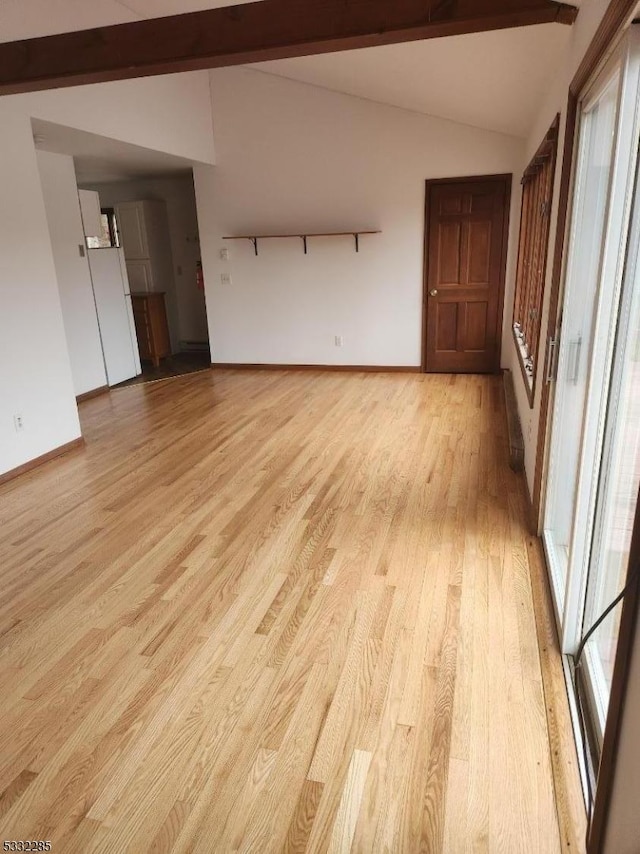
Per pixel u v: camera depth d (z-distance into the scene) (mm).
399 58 3914
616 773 1173
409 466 3836
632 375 1685
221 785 1628
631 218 1639
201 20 2545
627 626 1101
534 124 4398
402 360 6586
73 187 5707
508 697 1896
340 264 6457
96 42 2729
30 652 2189
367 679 1997
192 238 7957
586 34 1956
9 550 2961
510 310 6109
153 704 1922
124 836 1498
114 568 2752
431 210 6031
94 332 6109
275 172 6336
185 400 5824
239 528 3090
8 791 1630
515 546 2805
